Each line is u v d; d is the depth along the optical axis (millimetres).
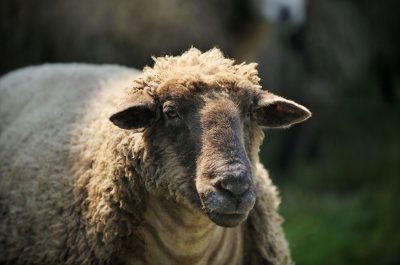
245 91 8914
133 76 10969
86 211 9438
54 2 19078
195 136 8602
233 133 8508
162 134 8828
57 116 10672
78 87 11141
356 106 23438
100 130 9797
